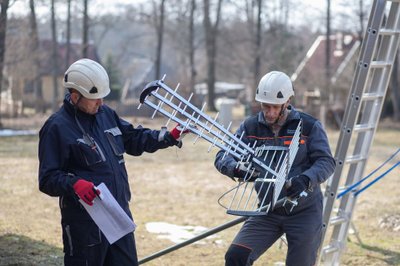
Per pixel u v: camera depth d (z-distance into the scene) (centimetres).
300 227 474
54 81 3872
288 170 438
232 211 432
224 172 453
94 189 391
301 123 470
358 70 579
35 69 3253
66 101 413
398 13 600
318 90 3706
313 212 479
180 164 1659
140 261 563
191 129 431
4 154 1809
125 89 6119
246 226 493
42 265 673
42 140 405
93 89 403
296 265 473
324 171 454
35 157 1745
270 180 431
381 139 2553
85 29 4056
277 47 4650
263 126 475
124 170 432
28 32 2886
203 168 1578
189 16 4656
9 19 2477
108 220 404
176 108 425
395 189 1255
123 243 423
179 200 1129
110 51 6150
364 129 621
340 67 4278
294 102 3809
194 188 1263
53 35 3875
